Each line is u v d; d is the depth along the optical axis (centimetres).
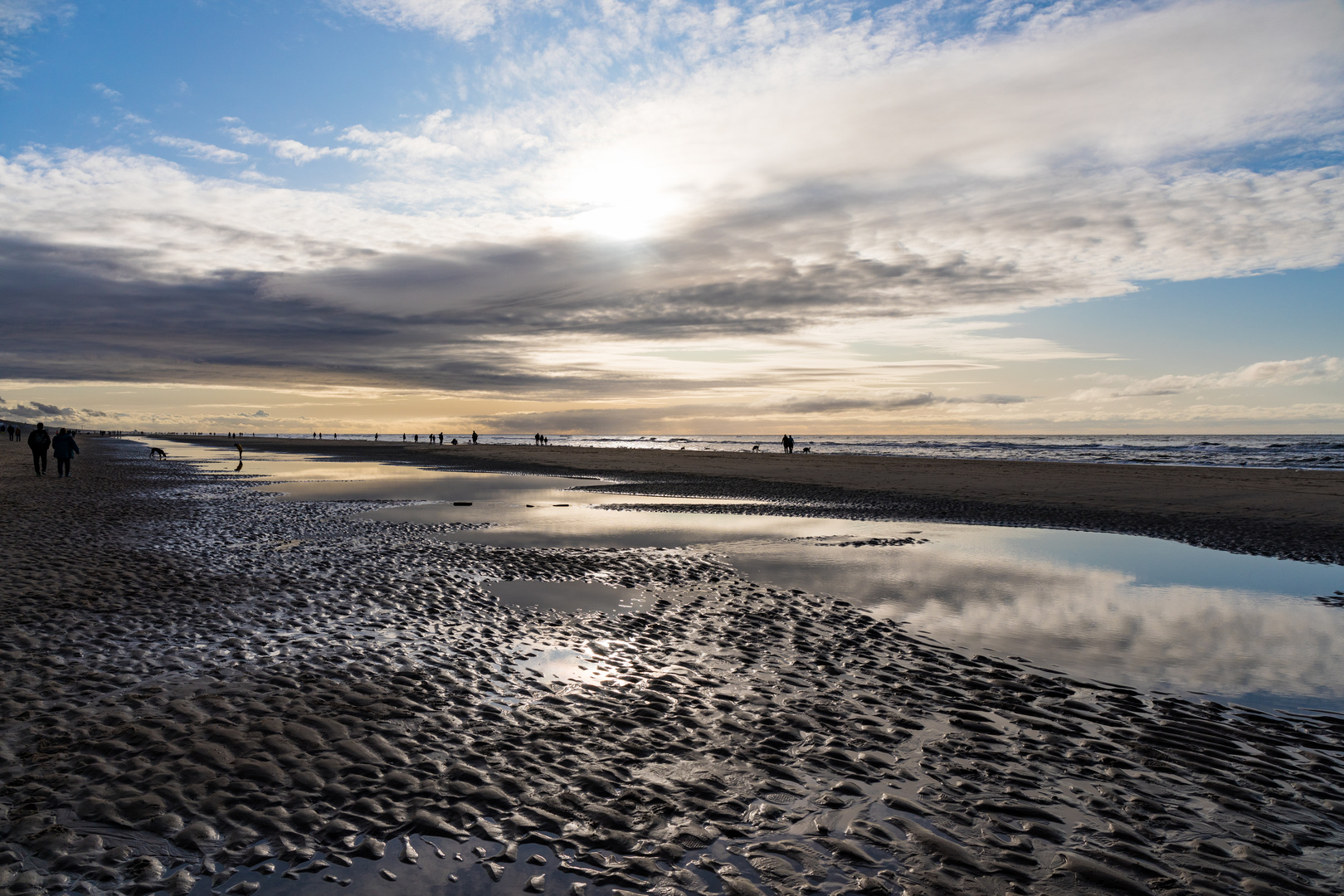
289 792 418
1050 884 351
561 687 620
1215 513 1888
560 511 1941
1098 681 657
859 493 2505
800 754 497
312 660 662
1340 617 886
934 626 838
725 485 2867
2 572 955
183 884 331
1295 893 349
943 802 434
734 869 359
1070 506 2080
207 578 988
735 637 786
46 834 364
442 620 823
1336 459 5588
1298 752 513
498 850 370
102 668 616
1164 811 427
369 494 2394
